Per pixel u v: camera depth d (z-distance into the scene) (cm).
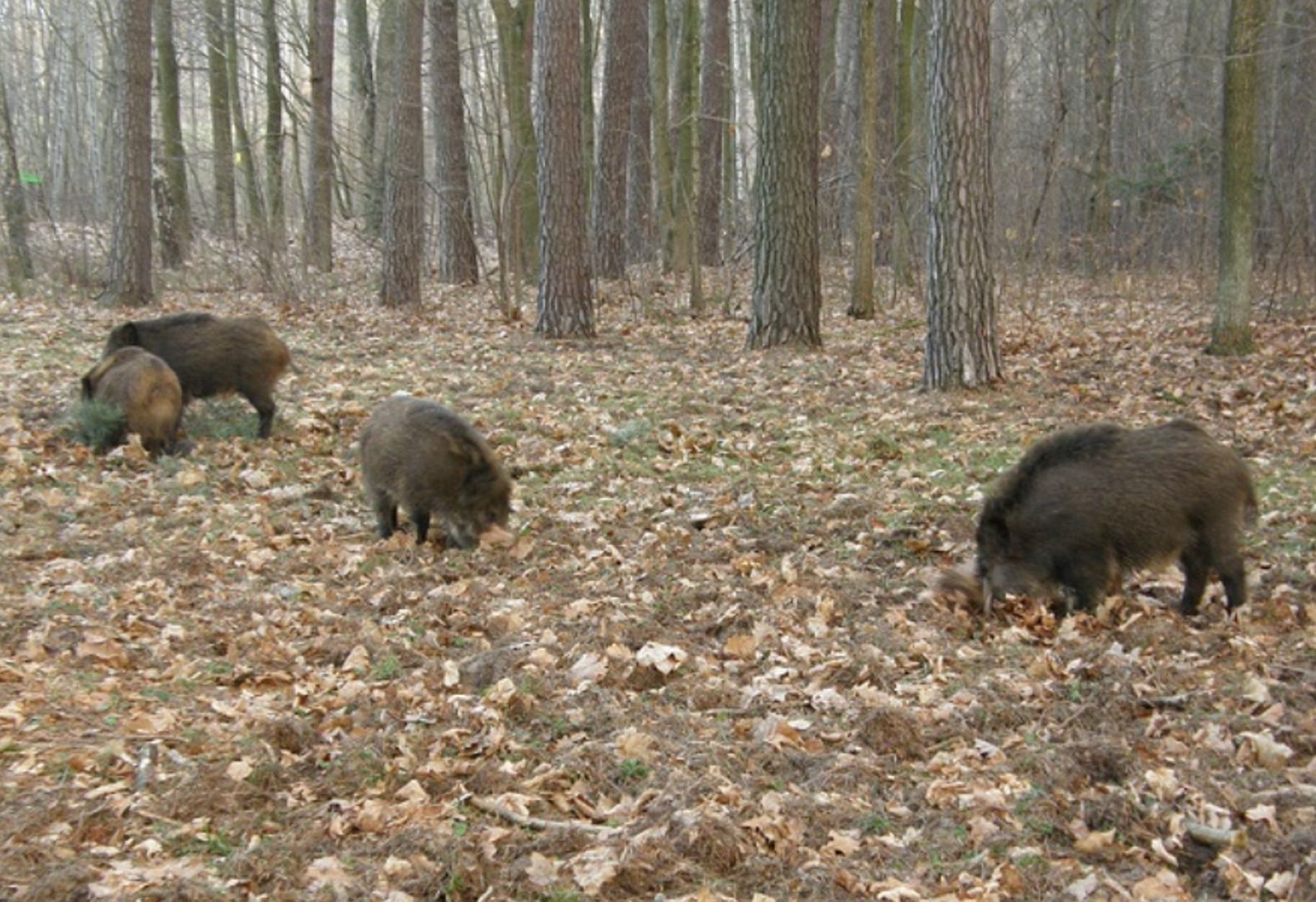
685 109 2370
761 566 749
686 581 723
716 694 564
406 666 601
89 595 677
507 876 404
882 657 600
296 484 937
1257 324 1650
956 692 564
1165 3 3569
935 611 669
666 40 2072
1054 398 1220
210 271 2353
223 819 436
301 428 1102
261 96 4272
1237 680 564
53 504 848
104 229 2812
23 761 464
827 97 2552
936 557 764
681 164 2462
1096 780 484
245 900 384
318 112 2406
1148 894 398
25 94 3606
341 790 466
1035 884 407
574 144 1639
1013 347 1559
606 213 2319
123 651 594
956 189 1217
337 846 423
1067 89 2642
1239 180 1371
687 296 2120
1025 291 1898
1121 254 2520
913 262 2528
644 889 401
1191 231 2503
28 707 518
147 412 988
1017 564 655
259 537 805
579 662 593
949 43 1193
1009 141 2562
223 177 2747
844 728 530
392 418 792
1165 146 2833
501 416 1148
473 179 2730
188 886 380
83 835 416
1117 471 634
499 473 783
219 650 618
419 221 2012
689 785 462
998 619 660
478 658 601
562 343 1619
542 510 872
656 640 633
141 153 1836
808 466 981
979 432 1080
